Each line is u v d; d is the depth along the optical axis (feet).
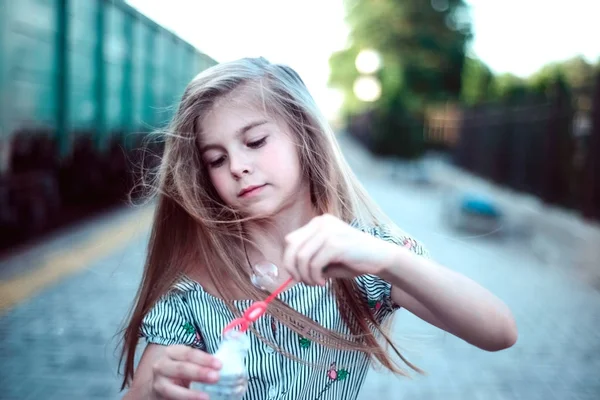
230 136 3.72
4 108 21.26
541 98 52.49
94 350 14.07
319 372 3.87
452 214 36.17
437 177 78.48
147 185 4.72
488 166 70.85
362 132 132.36
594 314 18.42
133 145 36.37
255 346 3.79
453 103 120.67
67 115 26.32
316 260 3.10
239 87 3.80
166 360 3.18
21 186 24.04
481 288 3.49
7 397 11.60
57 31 25.43
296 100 3.90
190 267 3.97
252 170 3.69
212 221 3.83
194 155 3.87
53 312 16.66
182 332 3.83
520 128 55.36
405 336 5.78
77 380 12.44
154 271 4.01
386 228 4.21
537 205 47.11
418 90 120.78
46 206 26.68
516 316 18.08
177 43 43.68
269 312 3.78
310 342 3.84
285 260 3.13
